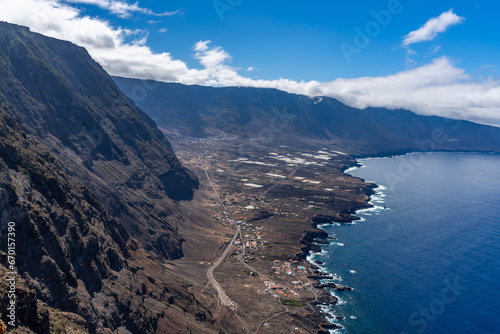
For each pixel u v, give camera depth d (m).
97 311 78.62
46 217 78.94
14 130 102.56
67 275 78.12
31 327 53.03
